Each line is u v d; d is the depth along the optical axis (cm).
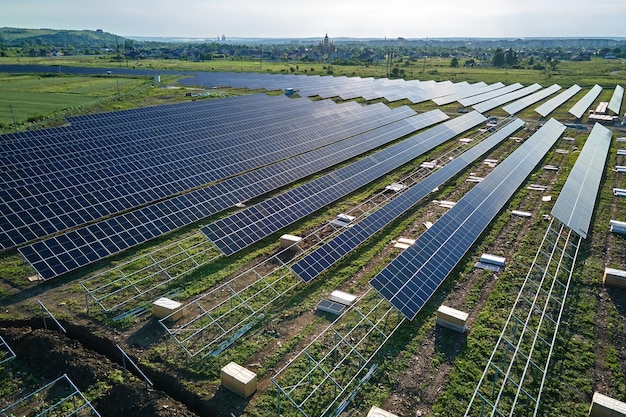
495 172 5153
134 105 10131
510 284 3272
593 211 4609
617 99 11419
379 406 2197
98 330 2709
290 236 3853
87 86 13300
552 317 2900
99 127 5834
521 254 3709
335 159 5981
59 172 4341
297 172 5347
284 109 8244
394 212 4209
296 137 6694
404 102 11531
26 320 2778
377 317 2889
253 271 3438
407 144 6500
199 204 4184
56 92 12050
